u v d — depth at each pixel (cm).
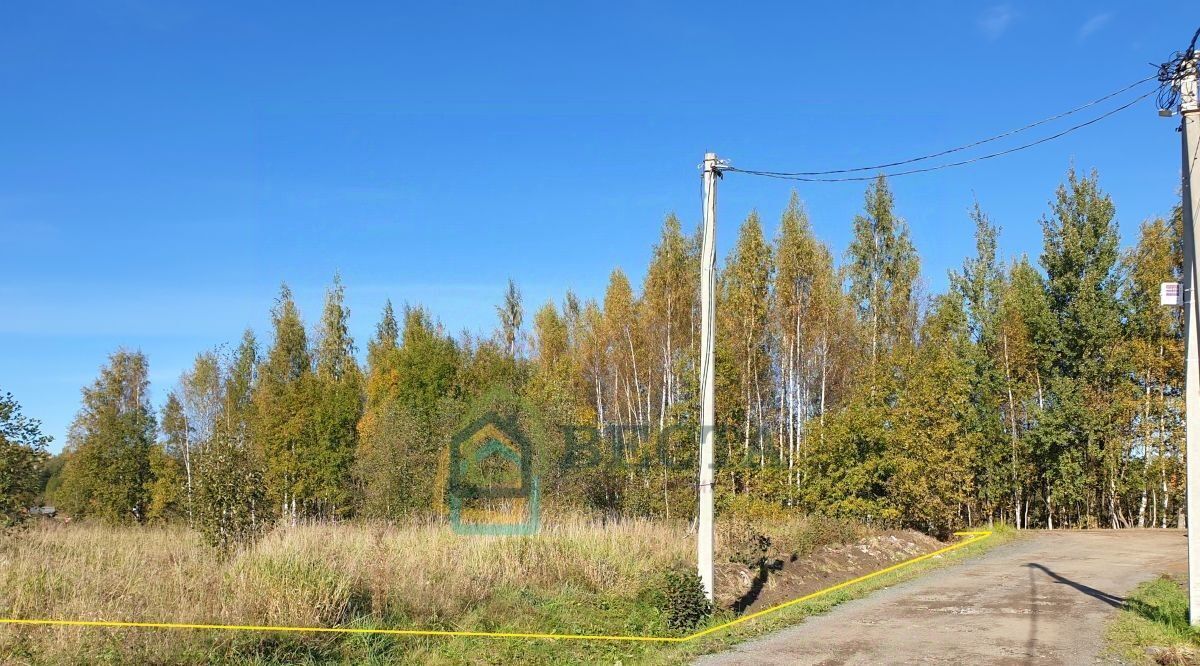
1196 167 1073
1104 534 2898
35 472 1563
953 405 2670
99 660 819
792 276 3288
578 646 1054
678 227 3534
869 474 2405
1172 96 1100
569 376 3703
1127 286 3531
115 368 4659
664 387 3412
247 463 1541
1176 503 3753
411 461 2670
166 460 3816
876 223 3747
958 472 2636
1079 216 3575
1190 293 1091
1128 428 3519
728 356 2892
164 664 833
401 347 4172
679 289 3503
